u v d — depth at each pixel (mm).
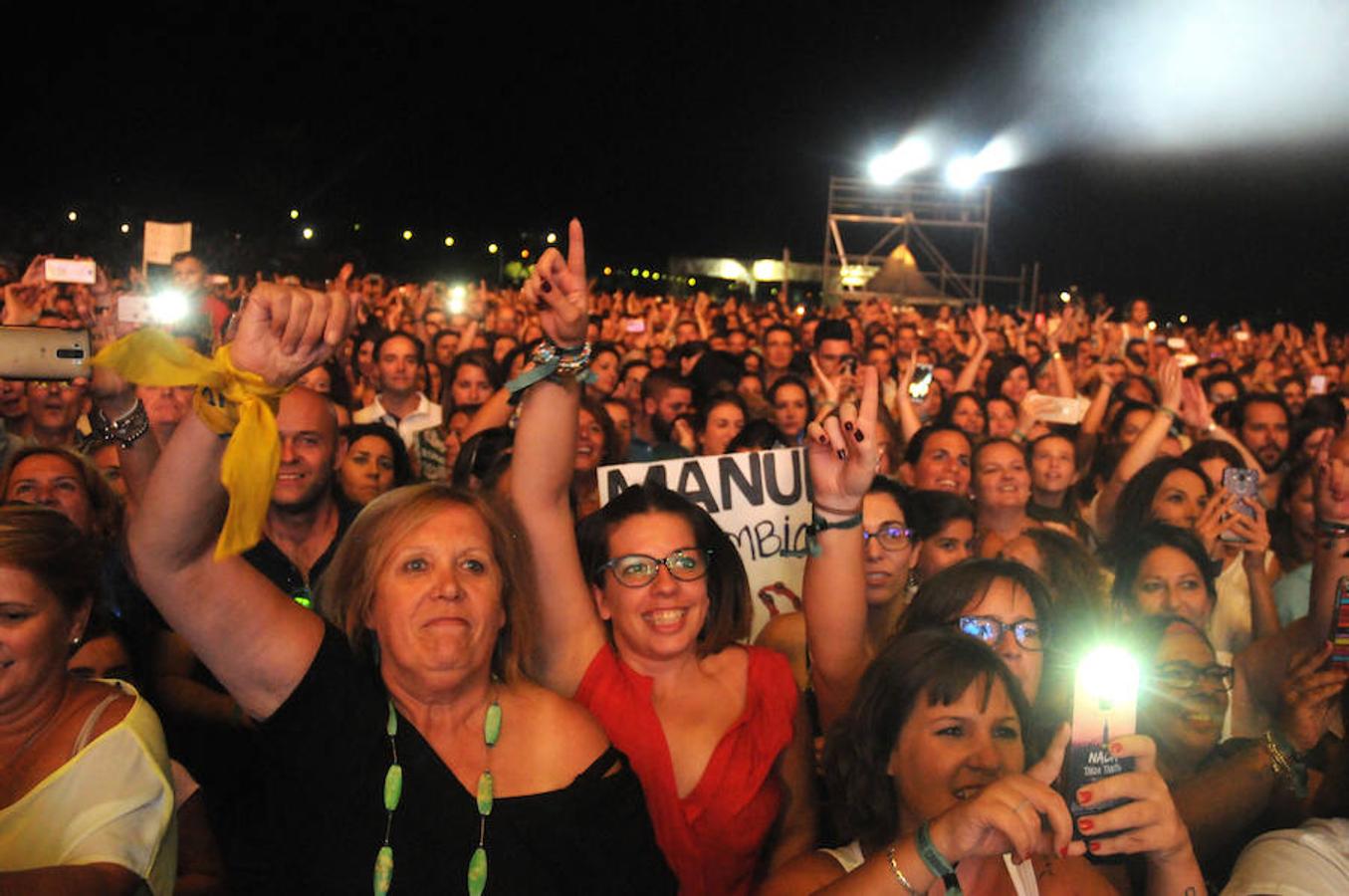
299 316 2135
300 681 2479
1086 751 2324
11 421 6340
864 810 2791
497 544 2656
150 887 2609
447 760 2539
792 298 38875
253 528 2082
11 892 2316
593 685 3197
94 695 2705
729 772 3232
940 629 2826
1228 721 4141
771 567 4469
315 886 2438
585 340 2957
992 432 8391
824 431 3389
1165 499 5547
